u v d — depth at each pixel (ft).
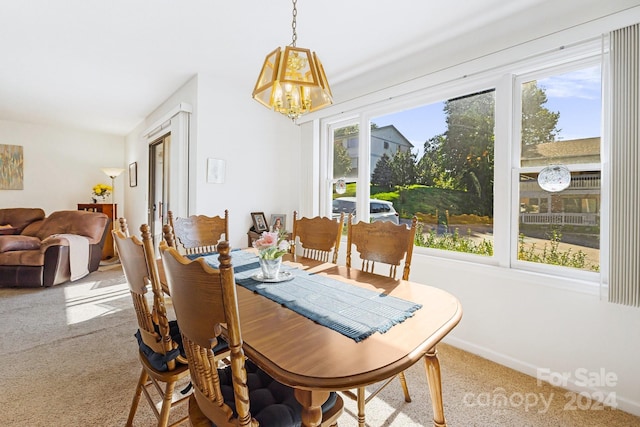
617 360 5.44
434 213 8.61
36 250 12.14
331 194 11.74
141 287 4.02
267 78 5.08
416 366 6.84
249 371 3.88
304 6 6.71
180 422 4.30
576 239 6.12
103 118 16.33
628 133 5.17
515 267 6.94
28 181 17.40
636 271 5.09
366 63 9.32
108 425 4.85
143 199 16.02
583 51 5.88
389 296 4.37
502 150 7.08
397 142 9.48
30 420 4.91
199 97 10.53
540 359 6.33
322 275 5.51
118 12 7.03
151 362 4.16
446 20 7.11
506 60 6.82
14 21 7.39
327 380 2.39
